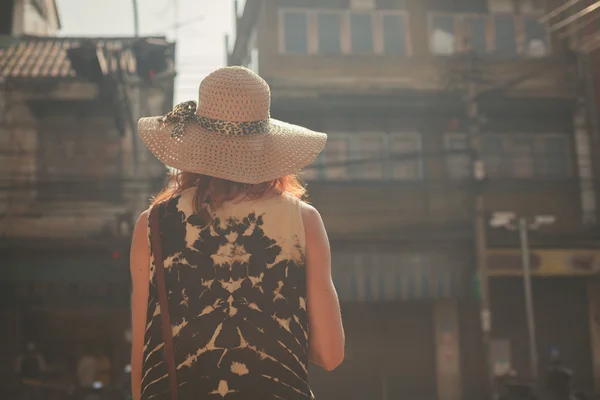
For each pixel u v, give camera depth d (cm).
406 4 2244
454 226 2133
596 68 2206
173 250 155
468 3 2261
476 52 2070
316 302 159
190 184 166
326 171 2138
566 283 2214
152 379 150
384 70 2195
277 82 2144
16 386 1834
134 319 162
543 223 2144
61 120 2106
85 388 1513
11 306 2069
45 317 2100
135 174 1964
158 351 151
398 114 2170
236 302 151
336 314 161
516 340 2183
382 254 2102
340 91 2153
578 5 2070
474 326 2148
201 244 155
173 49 2011
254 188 161
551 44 2248
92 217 2070
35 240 2031
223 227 156
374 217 2125
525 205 2177
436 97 2155
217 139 163
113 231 2066
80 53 1396
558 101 2209
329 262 163
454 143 2178
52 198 2072
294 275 156
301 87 2148
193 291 152
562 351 2183
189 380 148
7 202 2056
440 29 2250
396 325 2150
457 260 2122
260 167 161
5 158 2066
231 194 159
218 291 152
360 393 2112
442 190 2144
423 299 2152
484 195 2158
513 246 2133
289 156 165
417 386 2128
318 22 2206
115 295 2075
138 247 162
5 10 2394
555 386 1507
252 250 155
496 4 2272
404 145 2167
